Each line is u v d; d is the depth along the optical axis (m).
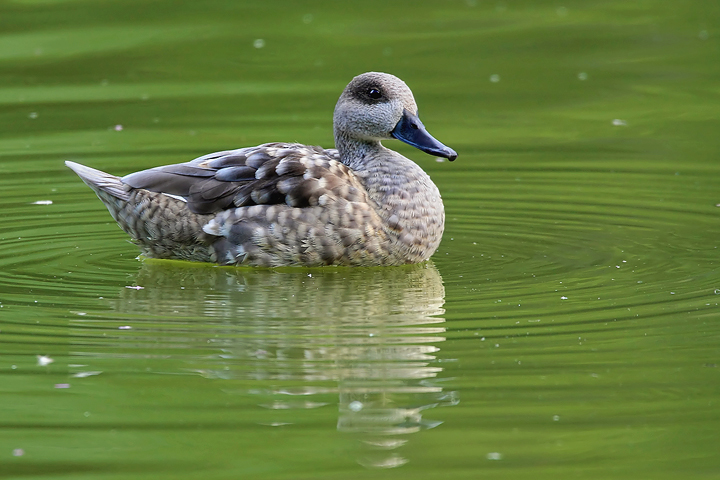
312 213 12.09
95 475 7.59
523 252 13.12
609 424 8.24
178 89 21.44
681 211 14.85
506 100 20.95
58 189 16.06
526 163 17.61
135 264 12.74
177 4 25.77
